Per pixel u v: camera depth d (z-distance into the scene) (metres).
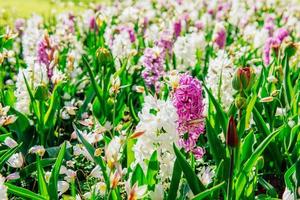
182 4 3.63
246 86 1.15
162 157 1.04
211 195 1.10
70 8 4.37
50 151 1.40
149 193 1.01
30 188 1.35
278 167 1.42
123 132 1.22
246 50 2.33
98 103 1.56
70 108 1.45
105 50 1.53
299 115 1.41
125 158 1.26
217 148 1.10
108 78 1.57
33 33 2.22
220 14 3.21
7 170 1.37
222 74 1.51
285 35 1.97
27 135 1.45
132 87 1.85
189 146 1.05
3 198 0.93
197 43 2.12
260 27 3.23
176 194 1.03
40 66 1.59
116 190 1.01
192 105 1.01
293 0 4.27
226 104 1.51
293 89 1.57
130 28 2.21
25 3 4.52
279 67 1.68
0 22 3.41
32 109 1.53
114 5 3.58
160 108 1.01
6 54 1.59
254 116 1.39
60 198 1.26
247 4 4.08
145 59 1.61
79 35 2.61
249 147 1.22
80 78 1.95
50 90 1.73
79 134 1.10
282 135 1.43
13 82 1.98
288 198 1.01
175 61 1.99
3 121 1.22
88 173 1.38
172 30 2.25
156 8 3.87
